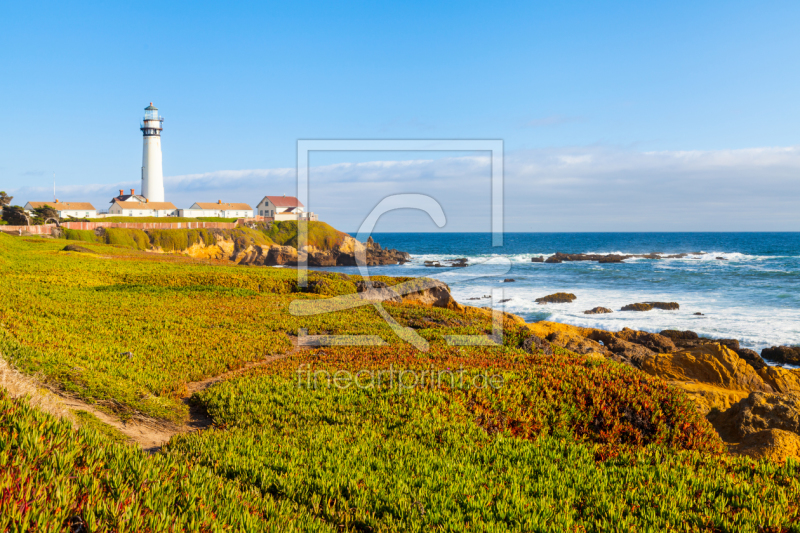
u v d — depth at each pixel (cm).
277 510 633
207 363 1577
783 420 1318
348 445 915
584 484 803
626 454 950
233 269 4409
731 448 1205
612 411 1152
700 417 1195
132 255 5731
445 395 1180
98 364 1358
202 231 11175
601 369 1388
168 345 1736
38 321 1830
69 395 1097
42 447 532
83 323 1933
